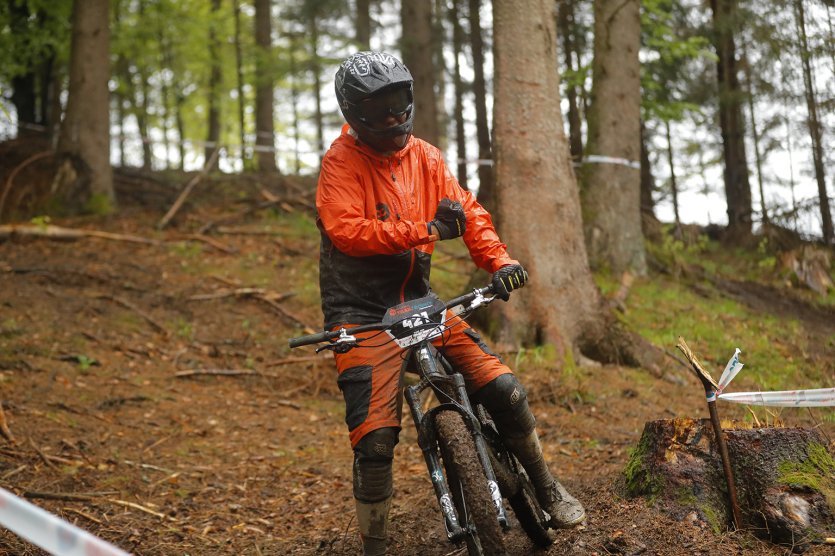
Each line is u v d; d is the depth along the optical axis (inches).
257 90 819.4
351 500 198.4
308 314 370.6
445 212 131.2
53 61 680.4
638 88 442.3
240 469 224.1
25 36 590.6
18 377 275.7
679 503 146.9
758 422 158.7
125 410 263.9
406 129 133.6
